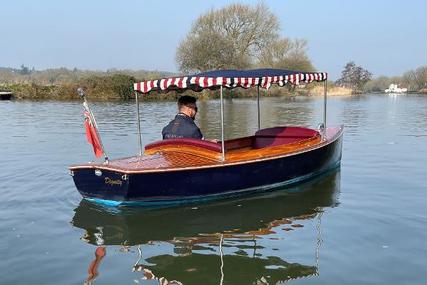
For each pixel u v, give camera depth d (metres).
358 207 7.08
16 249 5.34
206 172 7.06
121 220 6.44
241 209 7.02
